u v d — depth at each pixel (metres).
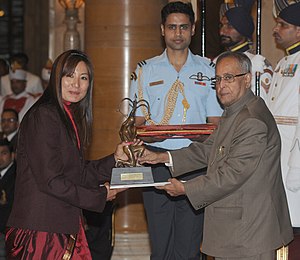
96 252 6.32
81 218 4.79
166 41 5.59
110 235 6.39
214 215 4.74
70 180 4.70
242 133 4.63
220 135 4.79
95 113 7.22
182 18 5.52
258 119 4.64
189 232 5.57
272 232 4.66
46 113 4.62
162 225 5.60
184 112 5.56
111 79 7.20
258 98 4.79
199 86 5.58
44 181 4.56
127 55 7.19
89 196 4.64
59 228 4.62
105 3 7.19
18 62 10.41
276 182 4.73
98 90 7.21
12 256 4.65
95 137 7.23
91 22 7.24
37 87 10.86
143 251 7.15
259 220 4.65
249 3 6.20
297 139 5.53
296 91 5.76
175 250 5.64
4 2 18.08
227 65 4.75
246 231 4.65
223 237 4.70
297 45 5.84
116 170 4.89
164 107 5.57
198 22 7.17
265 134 4.62
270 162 4.68
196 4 7.15
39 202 4.61
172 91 5.57
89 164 5.02
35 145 4.59
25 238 4.61
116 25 7.18
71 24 11.08
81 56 4.79
